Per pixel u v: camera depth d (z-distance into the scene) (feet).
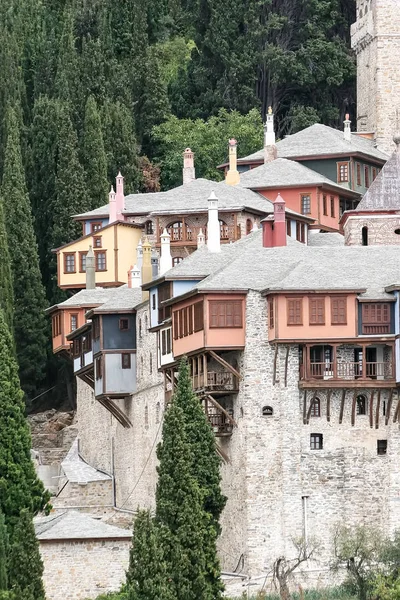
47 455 531.50
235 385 435.12
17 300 567.18
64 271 573.74
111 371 491.31
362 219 496.64
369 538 420.77
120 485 495.00
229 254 465.47
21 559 387.34
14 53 633.61
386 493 431.43
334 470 432.25
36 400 573.74
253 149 652.89
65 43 638.53
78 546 413.80
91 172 604.90
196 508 391.65
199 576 385.91
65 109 609.01
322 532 430.20
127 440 491.31
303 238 541.34
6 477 442.50
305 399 431.84
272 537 428.97
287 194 569.23
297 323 429.38
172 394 444.96
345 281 433.48
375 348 434.30
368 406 433.48
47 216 599.16
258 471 430.61
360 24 639.35
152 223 563.89
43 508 448.24
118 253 565.12
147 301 479.41
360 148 604.08
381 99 625.00
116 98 643.45
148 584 376.07
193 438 412.36
